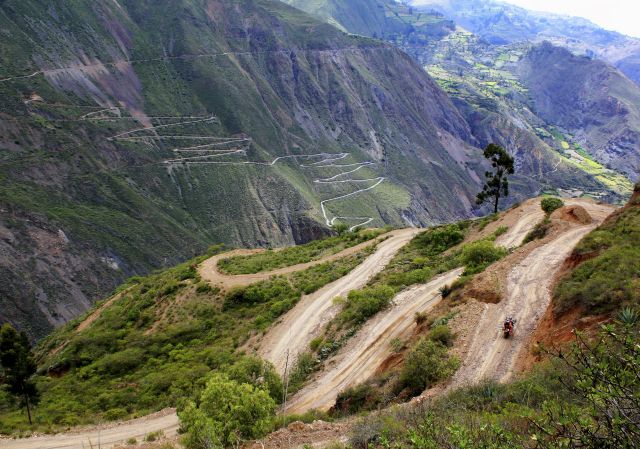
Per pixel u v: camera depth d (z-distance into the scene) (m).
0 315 85.94
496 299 25.25
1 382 39.75
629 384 5.36
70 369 45.16
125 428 27.58
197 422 15.62
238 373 26.09
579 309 18.47
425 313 29.56
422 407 13.75
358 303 37.03
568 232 34.75
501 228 47.50
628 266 19.08
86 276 104.69
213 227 152.75
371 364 28.42
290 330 39.06
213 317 48.59
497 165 61.50
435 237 53.59
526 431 9.05
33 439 26.81
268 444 14.93
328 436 14.89
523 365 19.02
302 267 58.28
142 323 52.28
